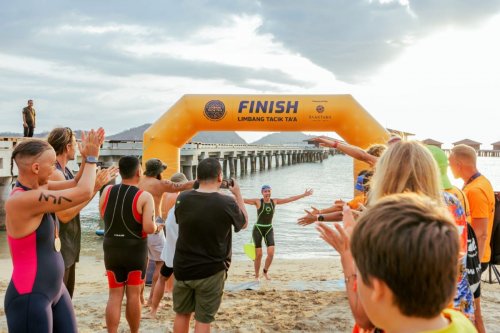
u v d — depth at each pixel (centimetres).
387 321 122
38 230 297
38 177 297
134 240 437
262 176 5847
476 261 349
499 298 648
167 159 975
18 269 294
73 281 446
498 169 8700
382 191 228
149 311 587
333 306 607
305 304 620
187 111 969
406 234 114
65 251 417
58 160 416
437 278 112
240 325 521
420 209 122
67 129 423
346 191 3900
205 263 392
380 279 118
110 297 444
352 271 194
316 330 506
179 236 404
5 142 1881
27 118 1984
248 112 952
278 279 898
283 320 542
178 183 632
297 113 945
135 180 451
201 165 404
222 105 959
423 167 223
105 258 443
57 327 313
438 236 114
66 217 391
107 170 374
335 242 198
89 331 502
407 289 113
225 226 396
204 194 398
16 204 285
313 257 1430
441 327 119
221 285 402
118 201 434
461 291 276
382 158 234
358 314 189
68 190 295
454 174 409
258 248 895
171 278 702
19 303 291
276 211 2525
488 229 423
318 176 5966
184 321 414
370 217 125
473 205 384
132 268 439
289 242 1672
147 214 433
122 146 3142
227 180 434
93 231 1898
